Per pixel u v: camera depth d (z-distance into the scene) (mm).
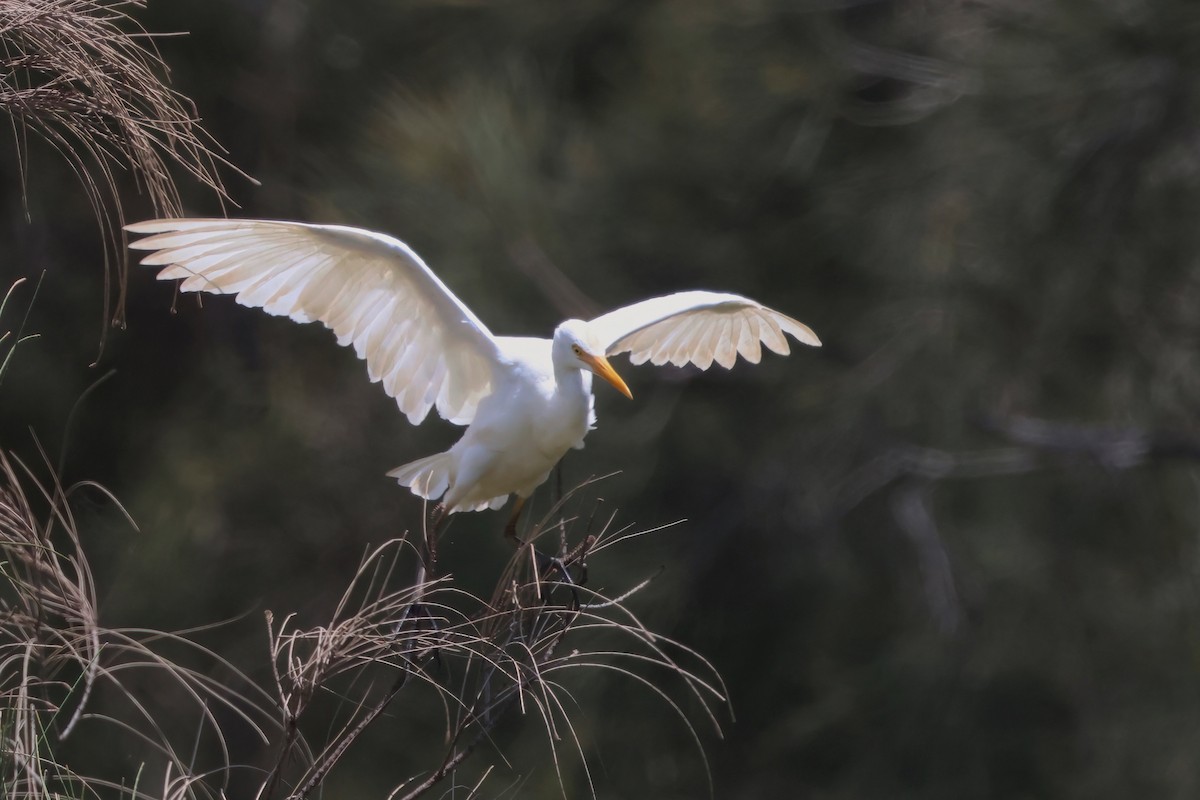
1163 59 10195
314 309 5699
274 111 12508
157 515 11477
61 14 4562
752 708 12797
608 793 10906
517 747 10281
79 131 4629
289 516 12062
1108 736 12289
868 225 11648
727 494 12680
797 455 12656
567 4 12367
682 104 11656
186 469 11883
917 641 12633
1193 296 11016
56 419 11477
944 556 12594
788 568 12812
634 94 12055
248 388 12461
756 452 12539
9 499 4273
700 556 12375
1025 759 12406
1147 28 10000
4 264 11484
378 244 5426
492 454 5949
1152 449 11758
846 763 12711
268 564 11906
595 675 10961
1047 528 12641
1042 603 12508
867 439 12703
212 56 12375
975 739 12500
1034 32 10555
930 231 11422
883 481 12578
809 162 11516
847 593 13008
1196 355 11414
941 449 12570
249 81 12461
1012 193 10781
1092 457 11828
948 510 13039
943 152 11133
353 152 12047
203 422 12328
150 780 9820
